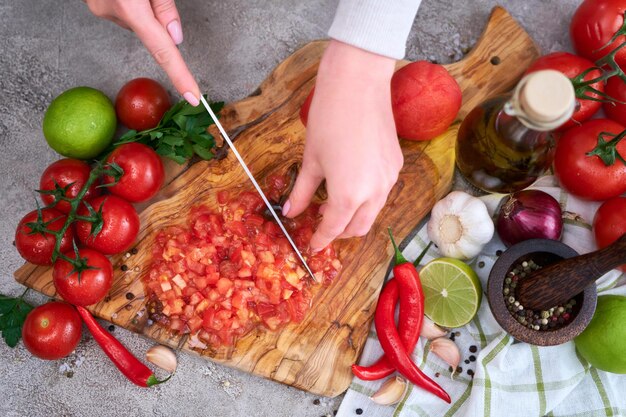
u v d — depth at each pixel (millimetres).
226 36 709
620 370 622
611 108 669
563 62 648
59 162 637
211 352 650
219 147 667
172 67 548
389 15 499
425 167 672
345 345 657
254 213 655
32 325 629
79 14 707
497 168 599
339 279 663
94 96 632
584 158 636
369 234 667
